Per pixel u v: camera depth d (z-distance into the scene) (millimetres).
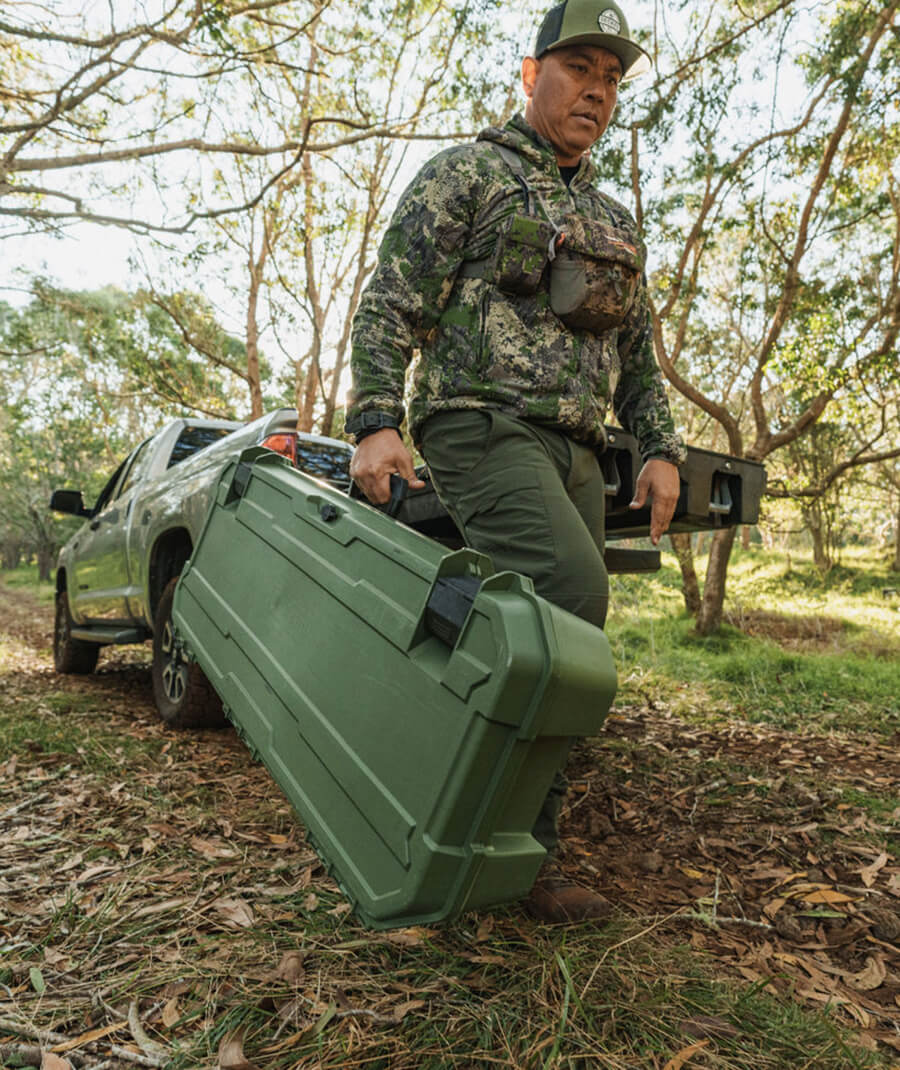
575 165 1879
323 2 6195
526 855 1227
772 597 14312
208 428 4648
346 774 1364
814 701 5195
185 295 12250
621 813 2703
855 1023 1479
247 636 1784
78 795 2633
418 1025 1309
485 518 1664
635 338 2035
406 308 1681
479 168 1708
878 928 1885
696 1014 1409
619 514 2852
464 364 1691
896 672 6422
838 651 8156
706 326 15359
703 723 4398
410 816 1212
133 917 1722
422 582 1322
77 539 5648
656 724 4277
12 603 21406
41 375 22500
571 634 1196
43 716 3900
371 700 1355
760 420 9234
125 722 3807
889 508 22500
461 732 1164
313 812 1437
